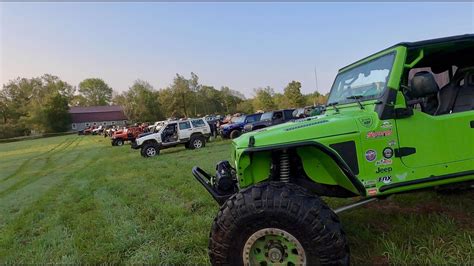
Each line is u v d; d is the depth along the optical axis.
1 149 33.94
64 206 6.33
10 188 9.88
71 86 108.19
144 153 15.91
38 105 74.69
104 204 6.05
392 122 2.78
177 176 8.29
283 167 2.88
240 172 2.91
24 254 3.96
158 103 72.88
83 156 19.20
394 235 3.30
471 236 3.11
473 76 3.47
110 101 118.69
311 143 2.69
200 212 4.93
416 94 2.68
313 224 2.36
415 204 4.21
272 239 2.47
